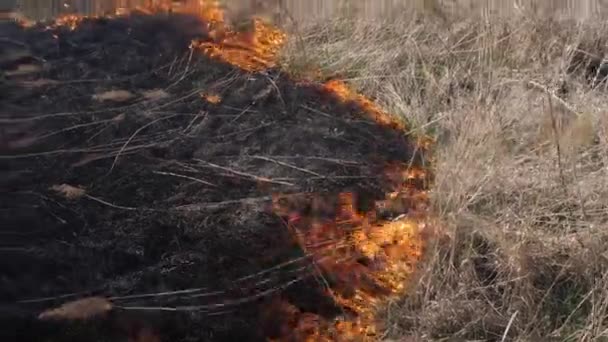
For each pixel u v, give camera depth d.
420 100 4.61
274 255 3.27
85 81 4.09
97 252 3.11
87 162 3.54
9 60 4.16
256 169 3.70
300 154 3.88
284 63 4.82
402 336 3.08
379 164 3.93
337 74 4.93
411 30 5.23
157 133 3.80
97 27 4.64
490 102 3.93
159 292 3.03
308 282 3.21
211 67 4.46
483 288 3.18
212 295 3.06
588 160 3.75
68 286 2.99
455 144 3.74
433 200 3.53
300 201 3.57
